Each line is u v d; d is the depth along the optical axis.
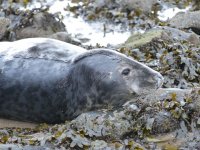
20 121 31.61
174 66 35.28
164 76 34.28
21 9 50.09
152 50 38.00
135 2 48.62
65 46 31.72
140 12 48.12
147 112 28.77
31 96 30.92
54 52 31.41
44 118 31.08
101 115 28.69
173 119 28.50
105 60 30.27
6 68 31.38
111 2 49.34
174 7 51.12
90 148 27.14
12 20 42.94
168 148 27.27
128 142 27.23
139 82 29.81
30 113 31.16
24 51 31.72
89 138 27.92
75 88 30.38
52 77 30.73
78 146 27.22
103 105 30.03
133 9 48.44
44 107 30.88
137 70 29.95
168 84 33.75
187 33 40.78
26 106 31.08
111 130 28.11
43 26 42.34
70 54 31.19
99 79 29.95
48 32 42.31
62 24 43.41
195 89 29.45
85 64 30.30
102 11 48.41
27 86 30.92
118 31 45.47
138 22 47.12
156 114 28.64
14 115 31.48
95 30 45.62
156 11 49.31
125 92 29.72
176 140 27.84
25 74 31.08
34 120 31.34
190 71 34.75
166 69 35.00
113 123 28.27
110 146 27.23
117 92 29.77
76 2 51.97
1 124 31.11
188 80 34.59
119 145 27.22
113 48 39.38
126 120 28.48
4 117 31.80
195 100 28.89
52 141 27.48
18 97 31.08
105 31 45.38
